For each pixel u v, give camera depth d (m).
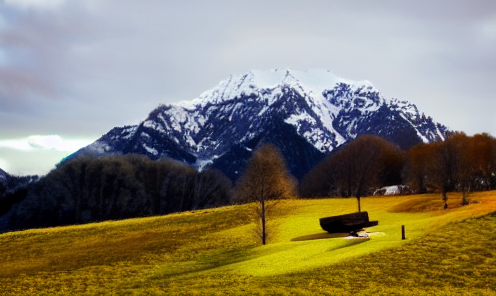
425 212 106.19
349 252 69.25
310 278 59.91
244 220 113.12
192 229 108.75
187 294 58.16
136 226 117.06
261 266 69.62
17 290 69.38
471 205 104.31
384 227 86.38
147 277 71.94
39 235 111.31
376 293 52.56
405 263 61.50
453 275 56.59
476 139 172.00
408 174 181.38
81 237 107.50
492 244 64.88
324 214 114.69
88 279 73.50
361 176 180.50
